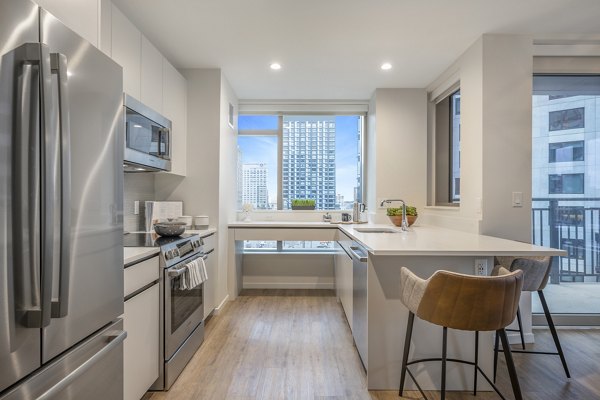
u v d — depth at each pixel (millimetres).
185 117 3367
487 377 1938
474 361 2045
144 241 2256
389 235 2650
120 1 2242
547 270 2129
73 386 1070
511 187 2705
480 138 2742
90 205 1133
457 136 3660
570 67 2920
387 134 4016
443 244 2072
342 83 3832
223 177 3594
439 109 3996
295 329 2998
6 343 825
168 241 2256
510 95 2709
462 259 2074
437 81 3709
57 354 1000
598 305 3057
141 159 2262
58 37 991
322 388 2064
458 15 2426
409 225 3387
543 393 2012
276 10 2359
